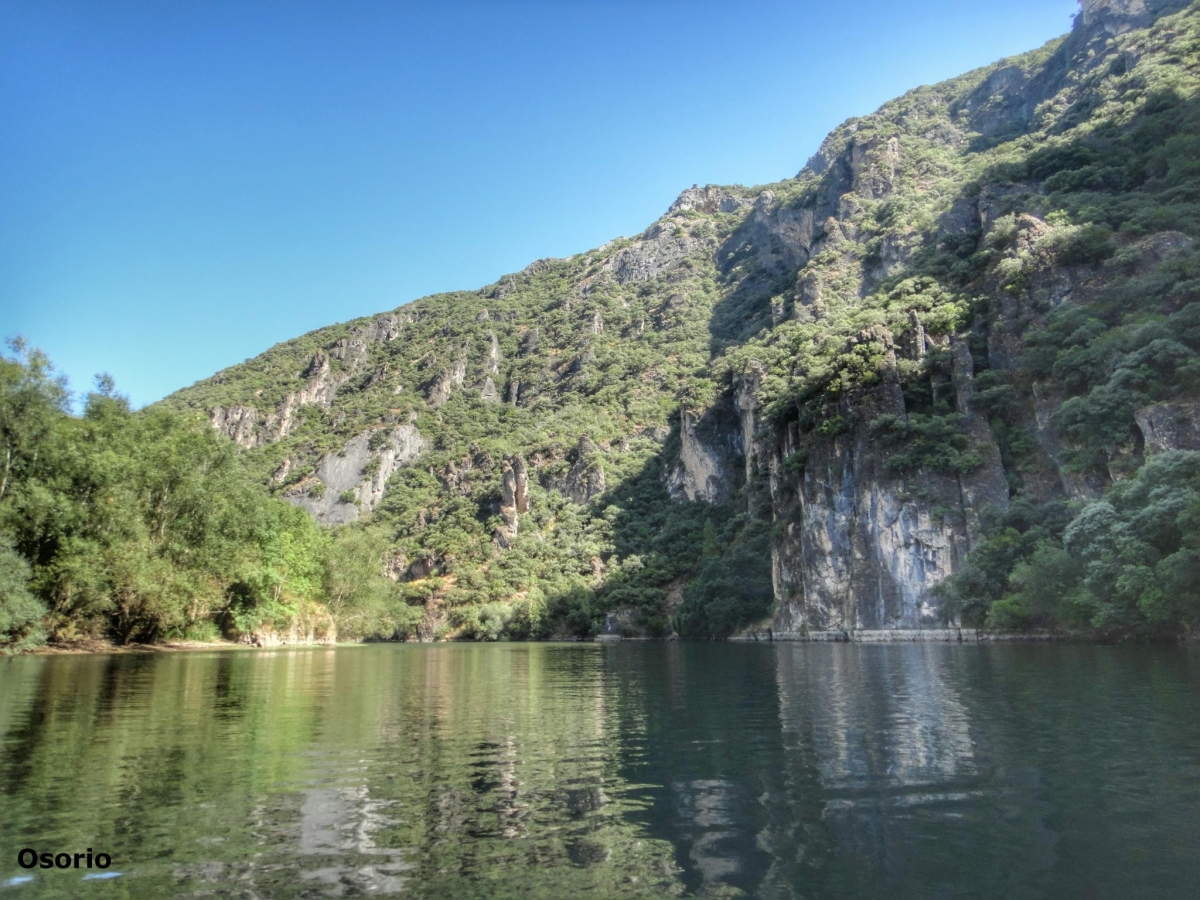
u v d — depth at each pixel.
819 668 37.66
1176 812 10.19
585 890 7.84
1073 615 51.72
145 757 14.27
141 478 57.34
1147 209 80.19
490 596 159.50
